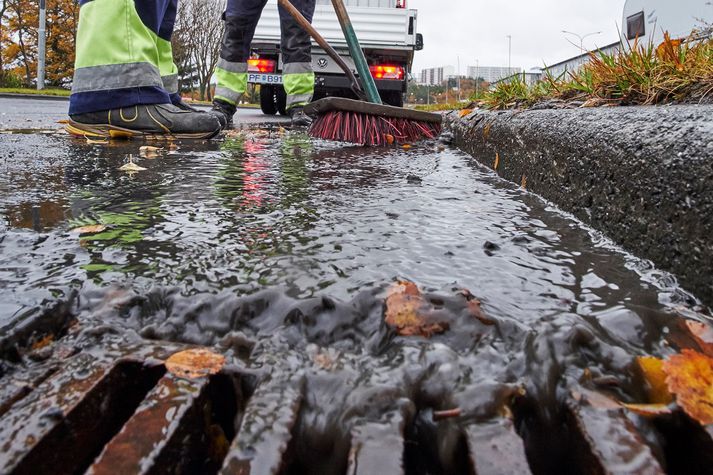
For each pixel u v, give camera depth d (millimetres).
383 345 904
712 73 2205
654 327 930
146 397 738
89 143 3389
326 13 8398
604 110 1816
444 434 706
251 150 3232
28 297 998
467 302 982
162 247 1303
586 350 858
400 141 3934
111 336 912
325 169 2525
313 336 933
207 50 34000
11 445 646
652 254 1244
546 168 1984
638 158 1351
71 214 1598
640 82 2545
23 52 28828
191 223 1521
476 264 1230
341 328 948
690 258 1099
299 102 5676
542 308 997
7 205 1688
